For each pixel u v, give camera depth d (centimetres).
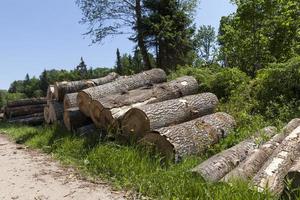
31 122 1717
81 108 916
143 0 2795
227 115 804
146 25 2714
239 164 543
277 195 448
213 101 873
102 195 516
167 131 642
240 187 454
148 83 996
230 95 1060
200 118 744
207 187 478
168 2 2784
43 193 534
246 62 1809
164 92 878
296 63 916
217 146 683
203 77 1183
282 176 479
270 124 787
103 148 686
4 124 1758
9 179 614
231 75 1116
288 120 795
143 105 752
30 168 686
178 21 2817
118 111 798
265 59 1756
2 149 934
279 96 895
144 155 638
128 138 725
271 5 1784
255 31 1841
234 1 1927
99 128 850
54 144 851
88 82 1174
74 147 782
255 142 612
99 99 836
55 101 1183
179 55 2873
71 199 505
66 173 638
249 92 993
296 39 1750
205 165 530
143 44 2778
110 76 1210
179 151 622
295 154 523
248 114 871
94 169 636
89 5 2705
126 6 2770
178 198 475
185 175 514
